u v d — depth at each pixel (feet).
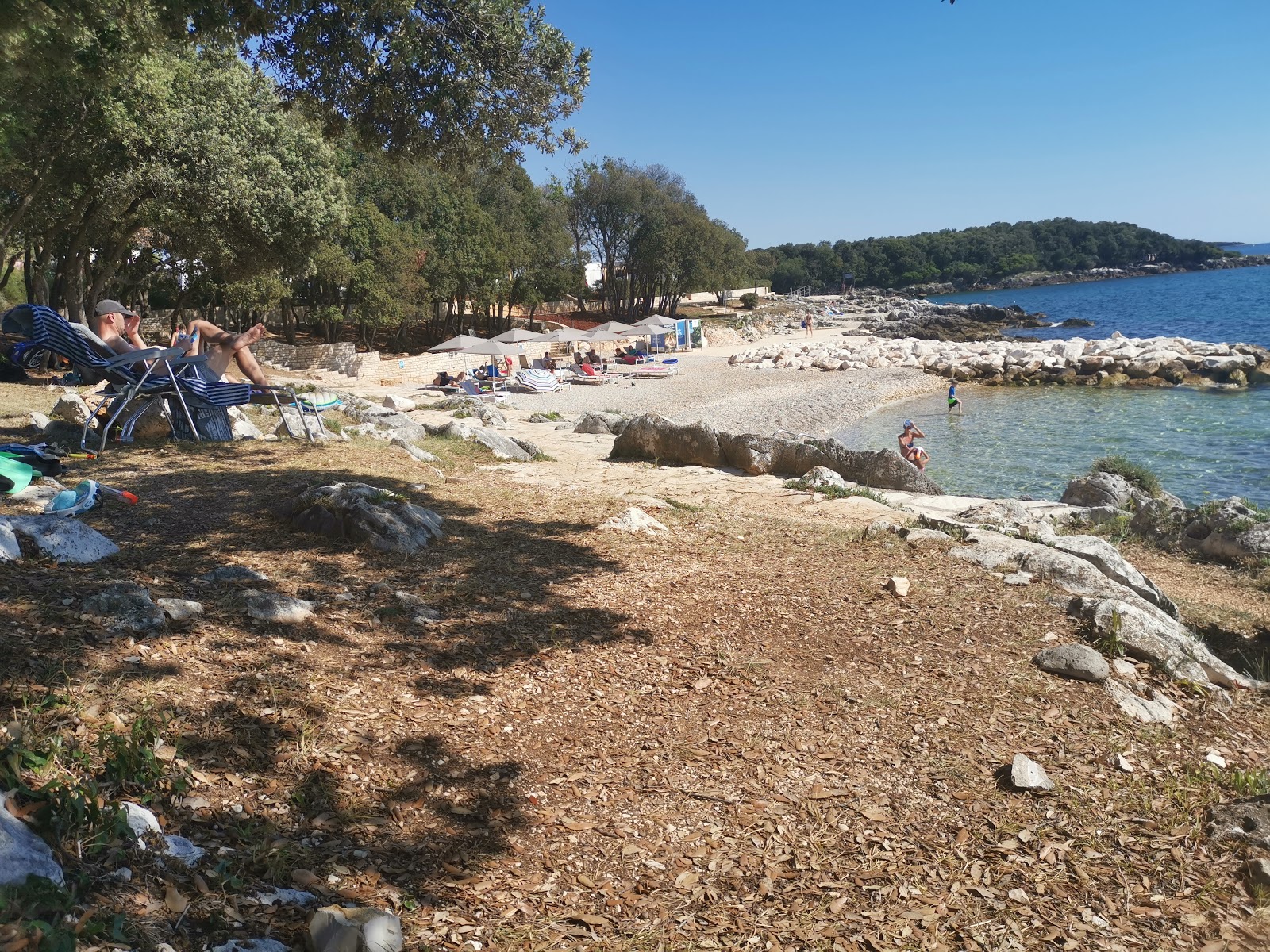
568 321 242.37
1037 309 359.87
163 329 152.66
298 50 30.81
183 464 31.58
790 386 130.41
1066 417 98.68
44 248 85.81
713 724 16.58
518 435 62.08
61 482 26.78
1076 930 11.45
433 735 14.75
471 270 178.81
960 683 18.88
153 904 9.04
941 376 141.79
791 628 21.52
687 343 204.03
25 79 35.37
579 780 14.29
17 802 9.59
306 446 37.81
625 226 242.58
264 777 12.41
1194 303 331.98
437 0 31.53
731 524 32.09
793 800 14.23
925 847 13.17
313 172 89.76
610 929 10.91
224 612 17.38
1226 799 14.92
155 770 11.23
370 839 11.83
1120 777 15.48
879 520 32.01
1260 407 99.71
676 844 12.89
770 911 11.52
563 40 32.91
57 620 14.97
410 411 72.90
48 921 8.02
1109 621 21.62
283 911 9.77
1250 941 11.34
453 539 26.35
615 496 35.76
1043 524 36.17
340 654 16.94
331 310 154.30
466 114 33.47
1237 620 26.58
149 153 75.20
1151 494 44.45
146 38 30.19
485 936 10.40
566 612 21.27
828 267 601.62
